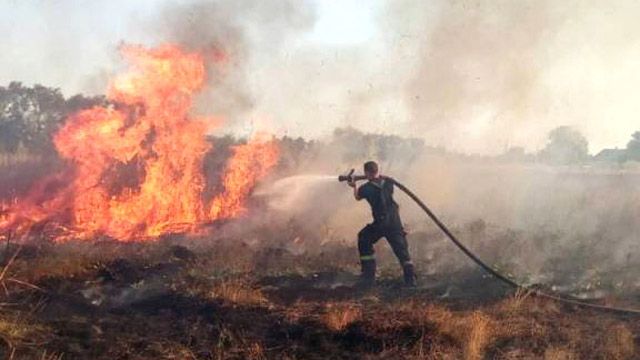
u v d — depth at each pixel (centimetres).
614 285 883
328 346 610
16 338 575
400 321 651
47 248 997
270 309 709
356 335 625
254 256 965
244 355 586
